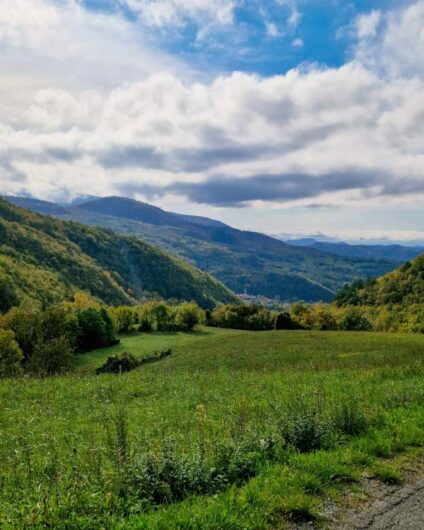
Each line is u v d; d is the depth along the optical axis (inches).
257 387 724.7
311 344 2204.7
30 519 211.9
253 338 2795.3
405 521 235.6
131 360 1943.9
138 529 209.3
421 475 298.8
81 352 2837.1
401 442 351.6
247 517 226.7
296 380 775.1
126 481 257.3
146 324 3998.5
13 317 2524.6
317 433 346.0
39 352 1891.0
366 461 314.7
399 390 544.1
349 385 647.8
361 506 253.3
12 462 345.4
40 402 703.1
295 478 273.1
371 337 2439.7
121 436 338.6
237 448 307.3
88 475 269.7
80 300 4106.8
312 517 237.9
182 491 258.2
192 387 787.4
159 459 279.7
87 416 580.7
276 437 337.7
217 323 4416.8
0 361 2018.9
